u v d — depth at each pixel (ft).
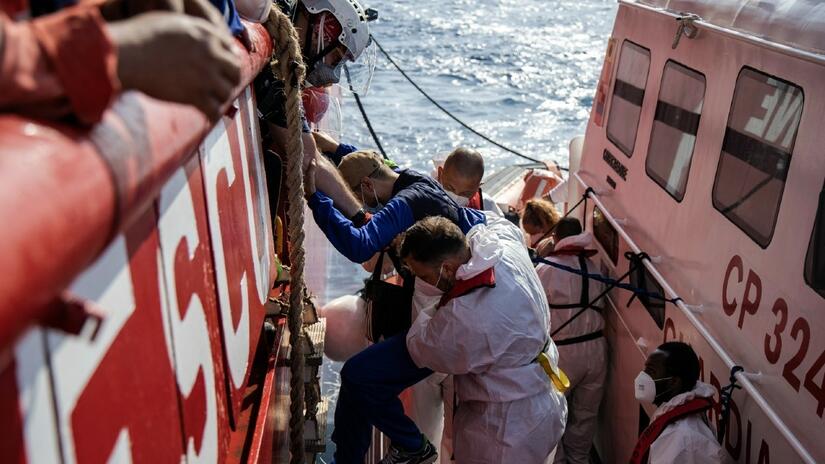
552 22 104.06
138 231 3.98
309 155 10.87
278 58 8.32
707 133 14.01
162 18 3.20
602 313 18.19
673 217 15.20
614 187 19.30
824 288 9.78
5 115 2.52
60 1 3.48
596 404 17.79
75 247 2.38
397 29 95.35
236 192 6.98
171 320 4.52
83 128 2.69
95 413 3.24
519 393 11.10
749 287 11.78
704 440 11.48
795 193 10.74
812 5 11.36
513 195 28.68
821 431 9.57
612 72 20.42
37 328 2.74
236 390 6.51
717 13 14.05
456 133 50.42
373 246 11.15
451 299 10.75
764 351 11.14
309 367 10.66
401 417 11.62
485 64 74.74
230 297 6.37
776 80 11.69
